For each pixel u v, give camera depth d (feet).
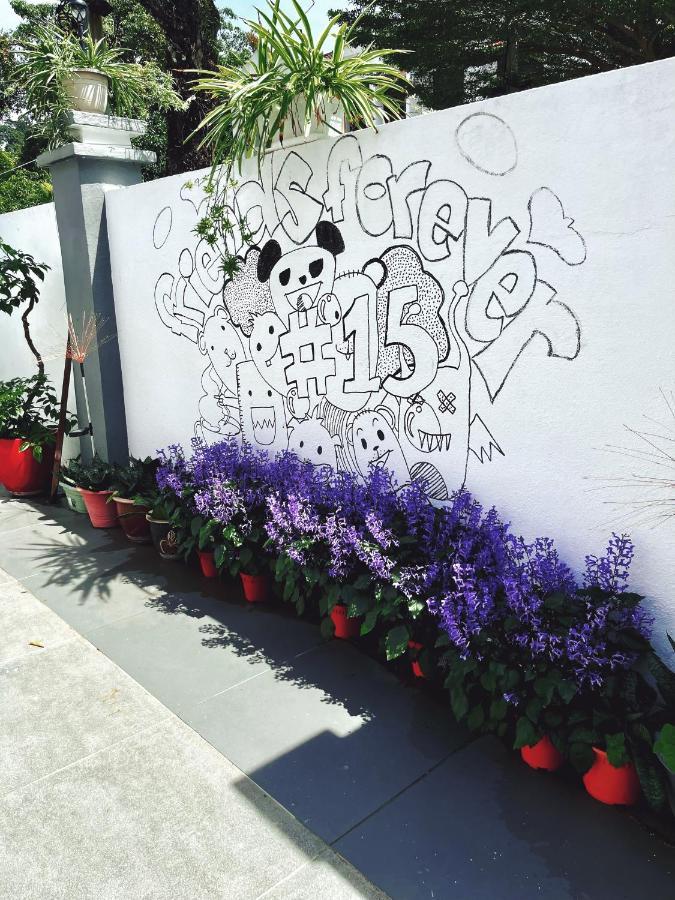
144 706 10.29
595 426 8.93
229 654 11.66
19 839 7.88
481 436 10.34
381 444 12.02
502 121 9.18
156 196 15.92
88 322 18.28
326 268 12.29
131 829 7.99
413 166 10.45
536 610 8.52
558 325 9.07
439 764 8.94
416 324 10.96
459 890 7.11
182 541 15.15
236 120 12.41
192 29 27.30
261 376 14.32
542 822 7.96
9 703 10.43
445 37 33.63
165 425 17.46
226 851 7.67
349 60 11.75
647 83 7.73
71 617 13.09
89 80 17.12
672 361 8.05
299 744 9.38
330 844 7.73
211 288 15.02
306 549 11.73
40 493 20.68
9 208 50.08
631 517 8.73
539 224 9.04
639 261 8.14
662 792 7.50
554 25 31.48
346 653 11.59
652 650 8.18
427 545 10.28
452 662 8.98
